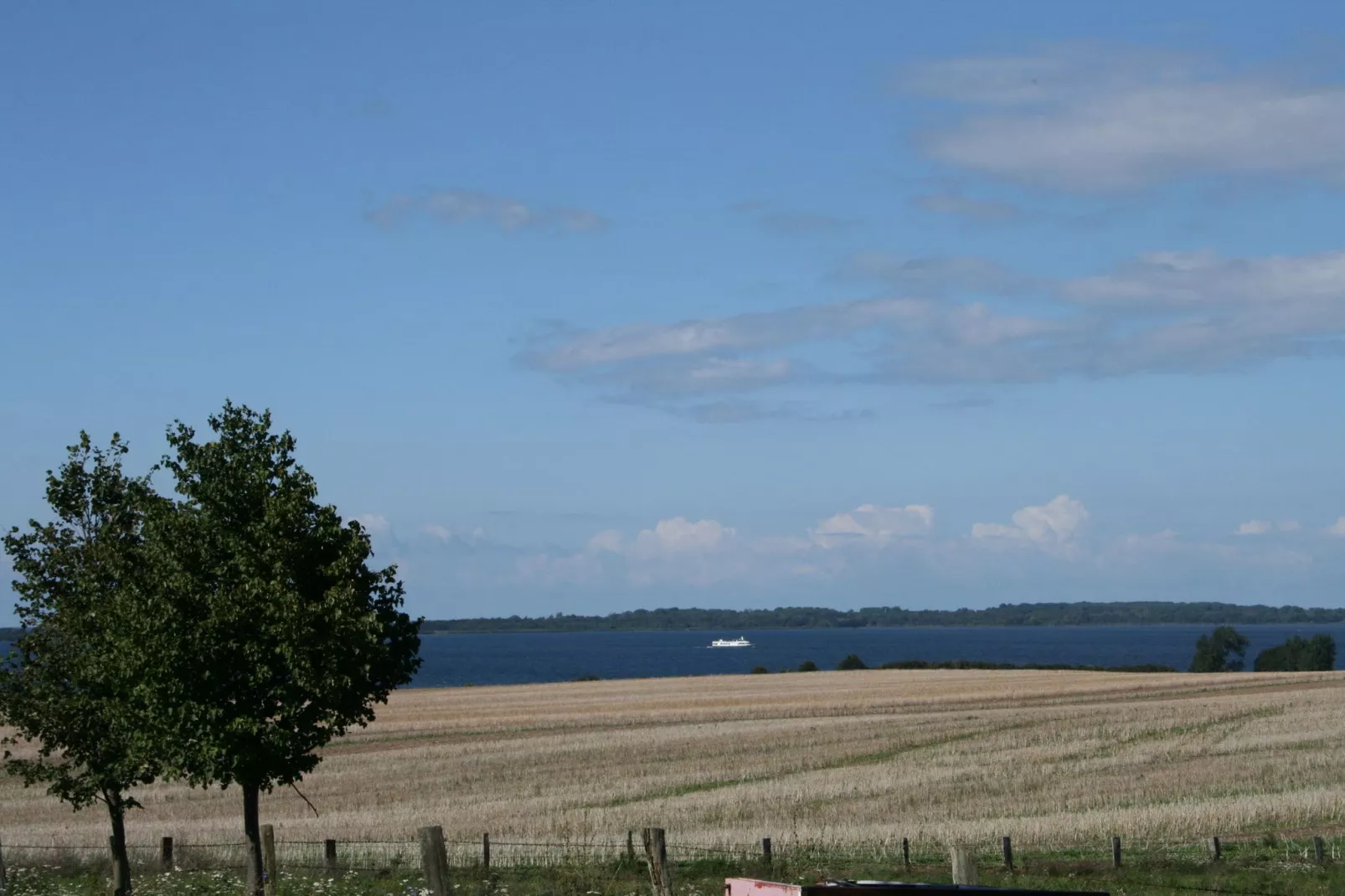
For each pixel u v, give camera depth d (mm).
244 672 23172
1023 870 29703
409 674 25281
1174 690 101000
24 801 52312
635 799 48062
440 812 45469
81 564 26438
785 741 67000
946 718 78125
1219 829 36375
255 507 24109
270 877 24109
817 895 12492
